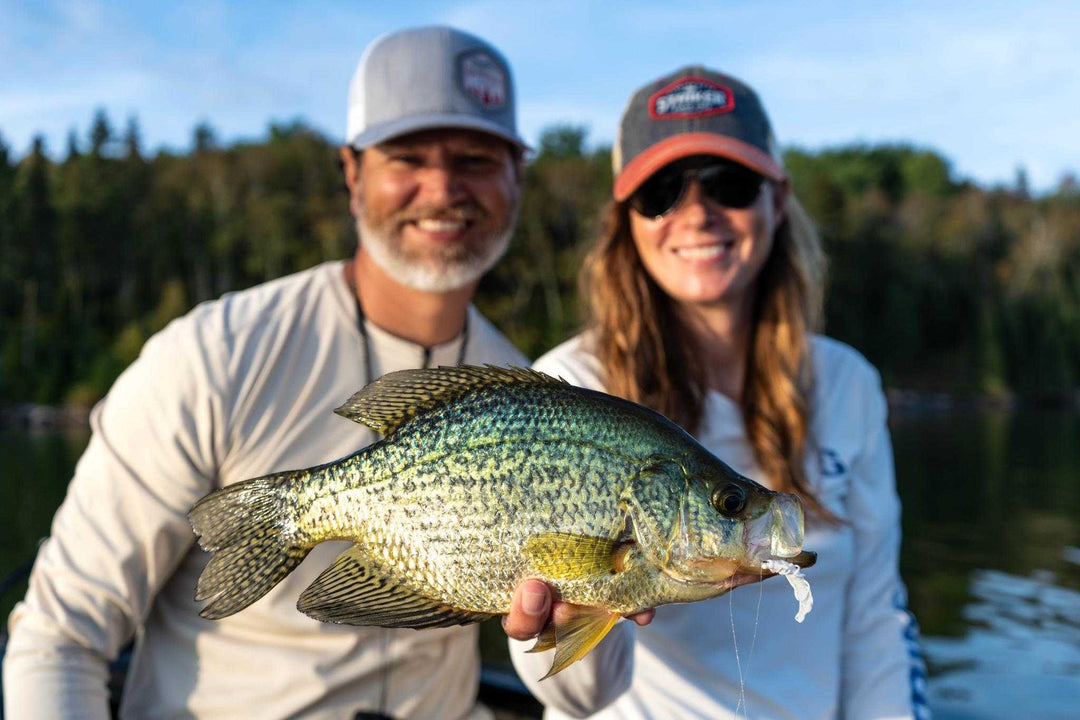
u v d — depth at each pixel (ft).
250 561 2.27
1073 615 9.75
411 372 2.28
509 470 2.16
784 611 2.92
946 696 7.33
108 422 3.05
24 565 3.66
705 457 2.22
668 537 2.15
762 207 3.08
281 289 3.31
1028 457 26.68
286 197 62.49
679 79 3.13
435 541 2.18
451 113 3.23
